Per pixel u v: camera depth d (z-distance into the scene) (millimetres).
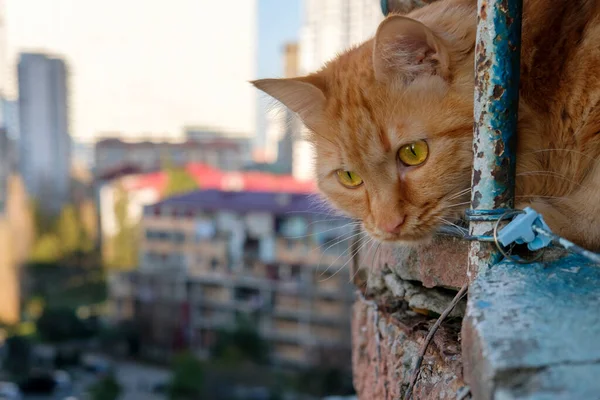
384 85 1566
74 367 30891
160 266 34938
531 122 1504
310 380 24109
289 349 27375
